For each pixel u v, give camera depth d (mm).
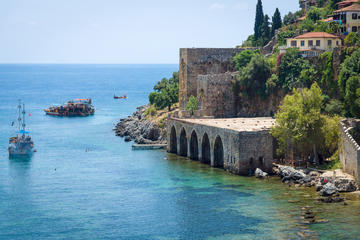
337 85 157250
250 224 100750
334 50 158625
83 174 147875
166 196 121750
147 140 195750
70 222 107188
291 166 136250
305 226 97938
